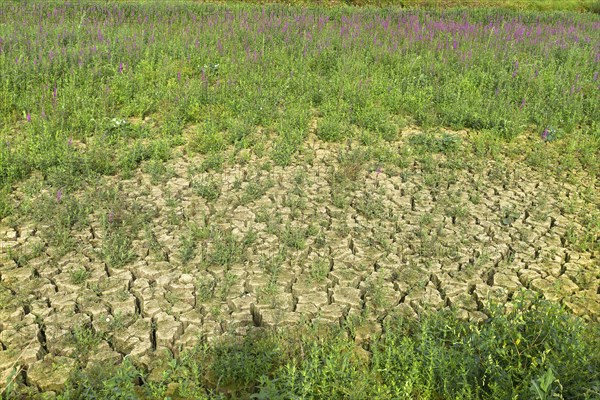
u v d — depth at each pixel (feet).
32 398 12.12
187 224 18.60
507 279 16.85
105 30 42.78
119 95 30.17
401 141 26.99
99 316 14.44
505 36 47.88
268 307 15.10
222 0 68.74
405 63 38.19
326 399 12.10
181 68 35.24
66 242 17.10
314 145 26.02
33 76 31.14
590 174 24.70
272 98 30.66
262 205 20.27
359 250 17.88
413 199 21.52
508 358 12.57
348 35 44.93
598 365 12.28
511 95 32.83
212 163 23.07
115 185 21.16
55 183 20.74
